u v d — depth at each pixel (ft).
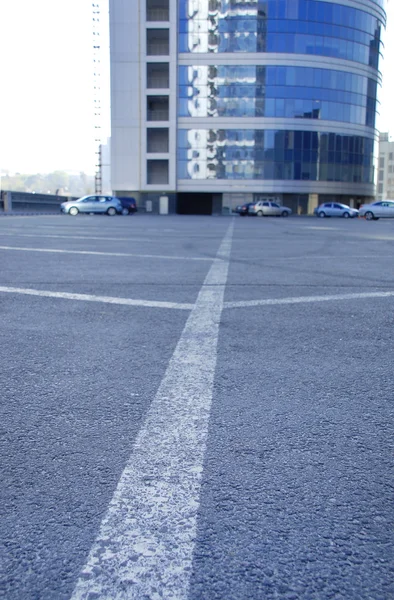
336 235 57.62
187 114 180.45
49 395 8.93
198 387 9.34
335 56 184.14
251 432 7.57
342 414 8.26
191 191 184.96
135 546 5.05
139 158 183.52
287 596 4.47
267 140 182.29
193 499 5.83
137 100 180.75
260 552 4.99
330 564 4.86
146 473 6.39
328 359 11.10
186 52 177.27
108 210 131.44
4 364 10.55
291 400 8.80
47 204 150.61
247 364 10.69
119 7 176.04
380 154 422.82
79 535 5.20
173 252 34.12
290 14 177.06
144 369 10.33
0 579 4.62
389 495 6.01
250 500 5.83
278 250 36.99
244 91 180.04
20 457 6.78
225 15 175.94
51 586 4.54
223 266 26.84
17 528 5.32
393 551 5.06
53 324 13.96
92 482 6.18
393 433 7.63
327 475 6.41
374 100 199.72
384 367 10.62
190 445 7.13
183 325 13.99
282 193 188.34
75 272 23.80
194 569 4.75
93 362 10.75
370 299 18.08
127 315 15.14
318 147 187.01
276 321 14.57
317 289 20.07
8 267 25.21
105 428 7.66
